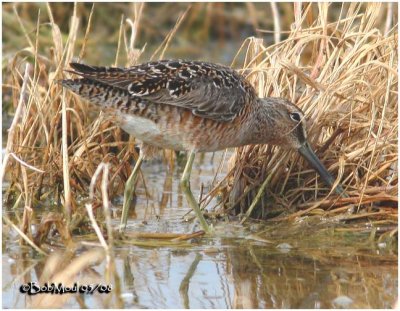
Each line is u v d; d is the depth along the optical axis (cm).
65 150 1585
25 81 1595
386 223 1596
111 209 1759
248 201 1714
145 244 1528
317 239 1564
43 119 1777
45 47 2478
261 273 1405
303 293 1323
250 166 1734
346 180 1661
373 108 1614
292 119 1683
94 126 1809
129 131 1584
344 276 1385
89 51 2591
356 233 1577
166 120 1569
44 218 1488
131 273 1405
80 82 1517
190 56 2767
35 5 2605
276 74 1773
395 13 2073
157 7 2825
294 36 1758
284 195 1705
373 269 1416
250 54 1931
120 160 1859
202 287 1351
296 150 1692
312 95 1739
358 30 1892
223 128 1633
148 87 1531
